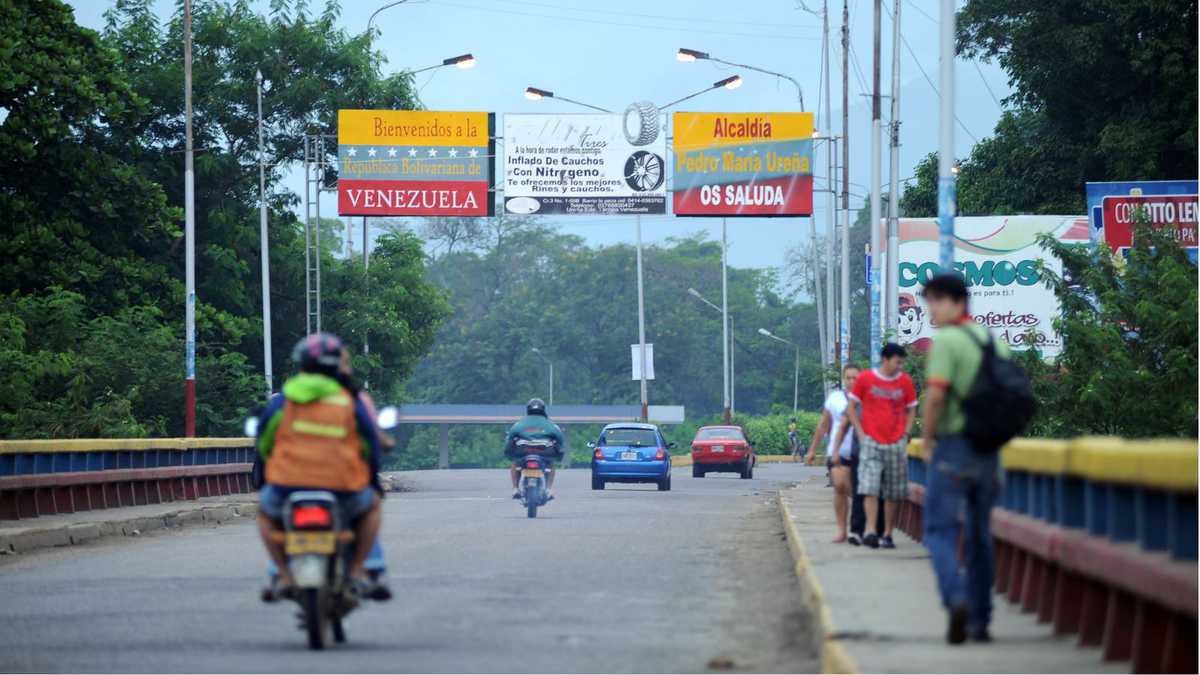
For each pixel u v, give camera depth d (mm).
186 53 119750
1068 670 26234
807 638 35594
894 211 105000
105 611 40562
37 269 130750
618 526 75188
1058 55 137875
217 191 167500
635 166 130875
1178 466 22547
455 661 31656
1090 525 28922
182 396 130750
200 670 30422
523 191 130500
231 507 90750
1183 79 131500
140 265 143625
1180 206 118250
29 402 111125
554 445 82812
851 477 54438
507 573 50312
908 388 51625
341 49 168750
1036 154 146375
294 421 32625
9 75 121250
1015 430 29516
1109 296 81062
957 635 29406
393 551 59031
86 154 132125
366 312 169625
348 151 131875
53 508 75312
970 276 133750
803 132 131625
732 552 60250
